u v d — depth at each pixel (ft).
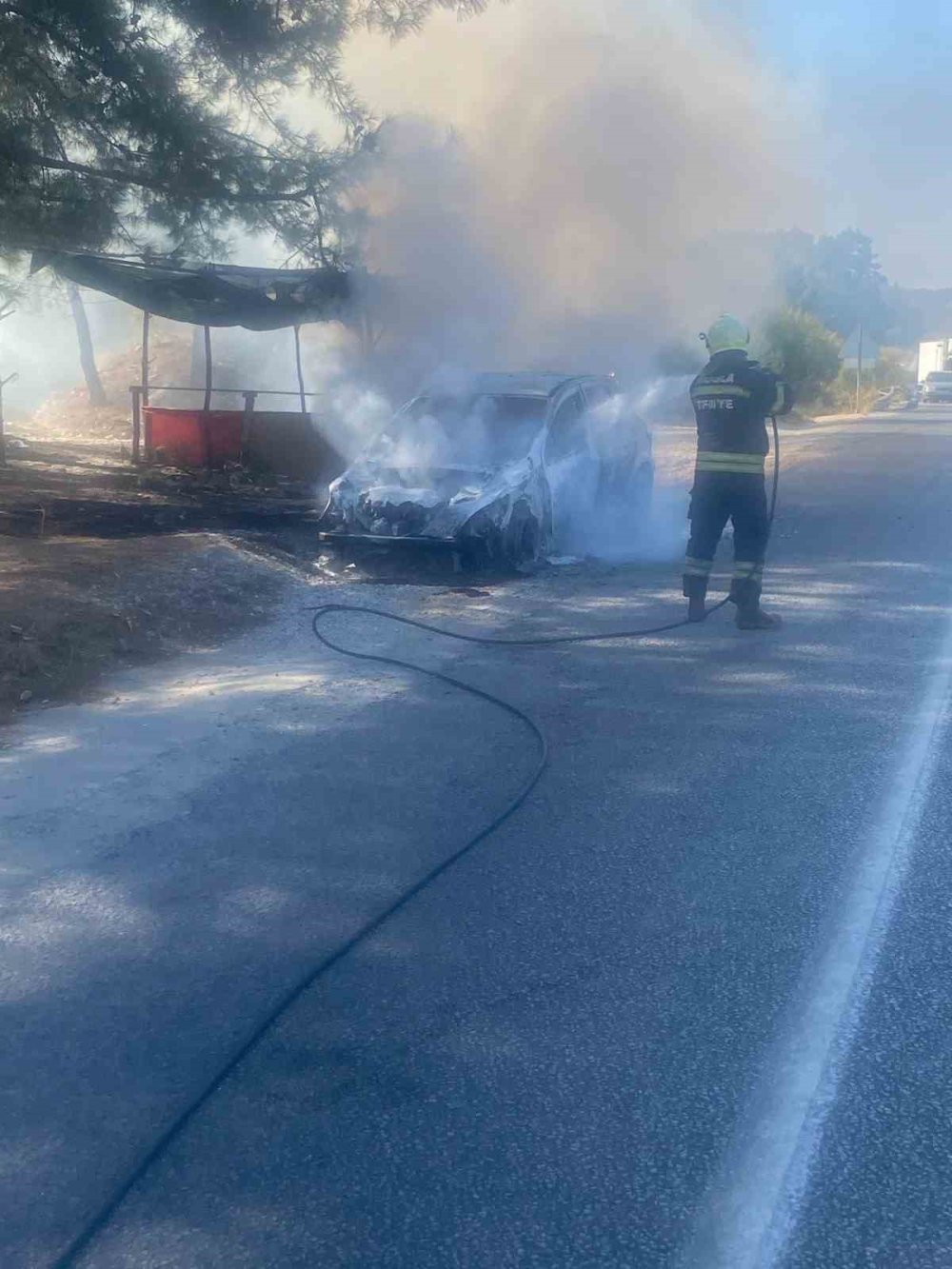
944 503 55.31
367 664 28.48
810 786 20.40
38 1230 10.56
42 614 28.60
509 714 24.61
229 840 18.63
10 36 37.42
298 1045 13.23
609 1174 11.07
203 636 30.94
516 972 14.65
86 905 16.60
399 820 19.31
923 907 16.07
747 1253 10.09
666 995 14.06
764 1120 11.78
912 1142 11.43
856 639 30.12
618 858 17.78
